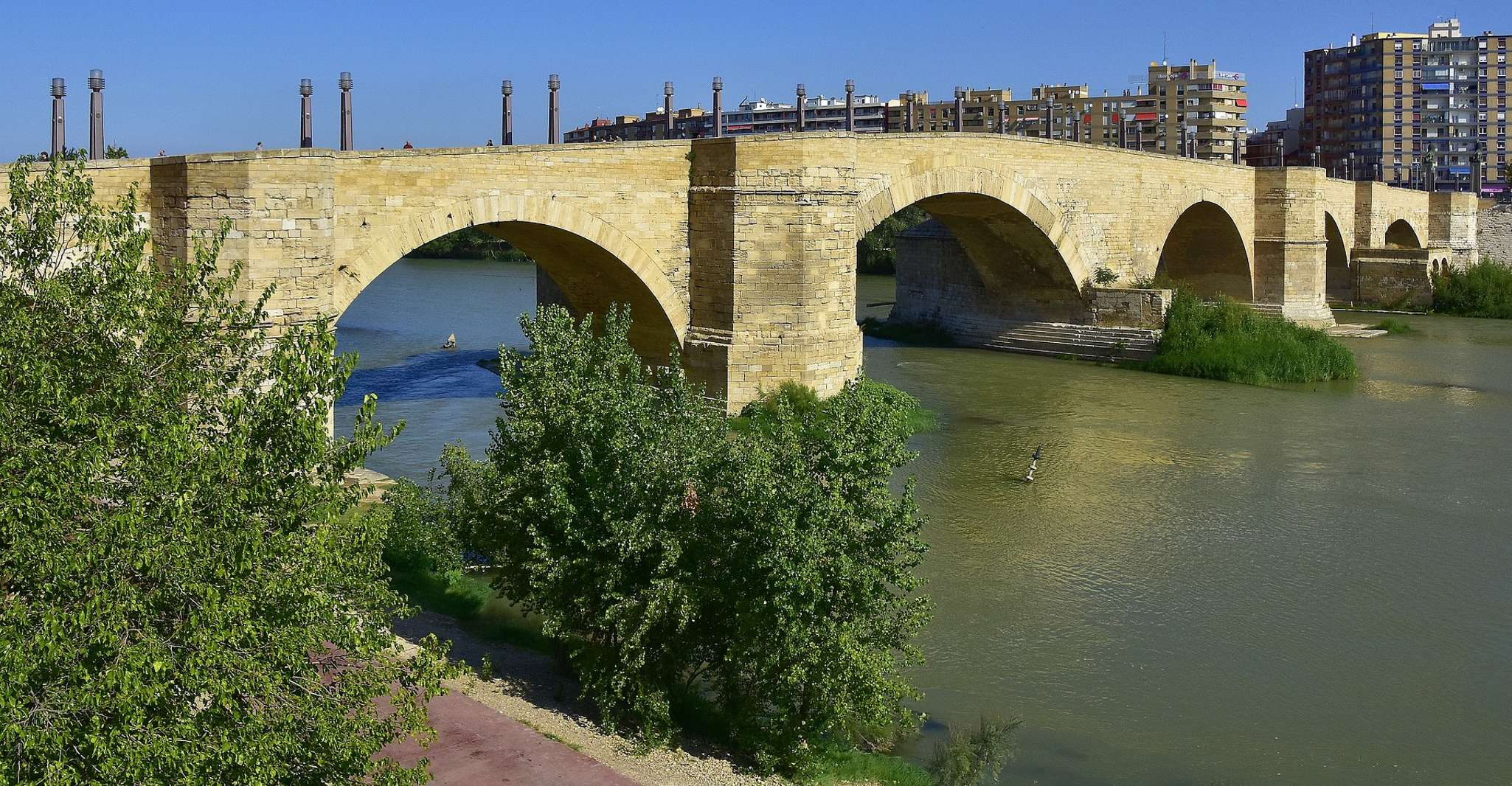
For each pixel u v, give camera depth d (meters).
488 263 139.25
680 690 22.47
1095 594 29.88
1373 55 189.50
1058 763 21.64
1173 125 182.12
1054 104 71.00
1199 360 61.47
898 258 80.38
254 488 14.79
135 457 13.95
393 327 79.62
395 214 38.25
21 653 12.12
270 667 14.41
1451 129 187.88
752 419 42.66
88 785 12.45
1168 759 21.95
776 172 45.62
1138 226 69.31
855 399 21.08
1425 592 30.53
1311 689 25.02
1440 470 42.47
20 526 13.04
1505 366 66.44
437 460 41.56
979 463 42.75
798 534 19.67
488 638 25.52
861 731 22.36
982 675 25.19
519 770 18.80
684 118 174.38
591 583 21.88
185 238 33.72
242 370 16.17
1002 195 58.78
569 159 42.75
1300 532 35.12
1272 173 79.88
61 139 35.31
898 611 21.66
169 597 13.68
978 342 72.38
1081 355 67.06
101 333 15.08
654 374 48.22
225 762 13.39
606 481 21.81
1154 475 41.38
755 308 45.88
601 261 45.81
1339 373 61.28
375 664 17.88
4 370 14.25
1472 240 117.06
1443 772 21.84
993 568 31.62
